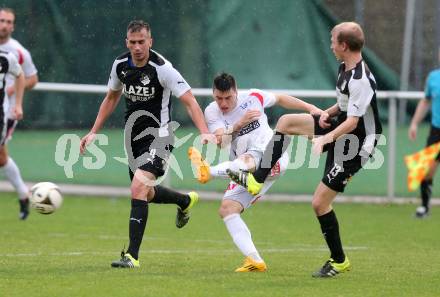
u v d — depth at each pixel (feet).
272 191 172.55
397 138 203.82
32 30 188.03
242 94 95.76
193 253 108.78
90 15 186.50
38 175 181.27
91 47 186.80
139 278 84.79
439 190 174.70
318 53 189.26
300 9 189.16
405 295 78.64
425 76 210.59
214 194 171.53
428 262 101.71
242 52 191.42
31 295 75.97
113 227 135.13
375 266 97.50
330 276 88.12
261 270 91.35
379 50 206.39
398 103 203.62
